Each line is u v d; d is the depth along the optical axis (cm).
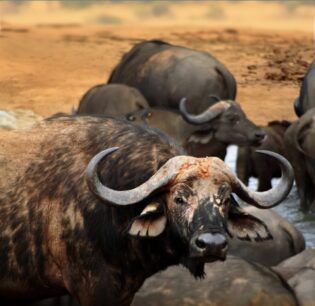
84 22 12412
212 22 12306
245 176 3866
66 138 2025
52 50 7588
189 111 4359
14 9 13350
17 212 2005
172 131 3822
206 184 1783
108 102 4131
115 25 10181
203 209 1761
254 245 2517
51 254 1992
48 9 13450
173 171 1798
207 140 3841
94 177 1798
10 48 7544
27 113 3553
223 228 1755
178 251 1869
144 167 1916
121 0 14012
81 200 1956
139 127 2012
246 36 8625
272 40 8356
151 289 2100
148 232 1817
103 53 7531
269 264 2519
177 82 4372
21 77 6438
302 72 6681
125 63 4622
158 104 4425
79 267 1970
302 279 2158
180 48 4528
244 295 2070
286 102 5816
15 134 2061
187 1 14088
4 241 2012
